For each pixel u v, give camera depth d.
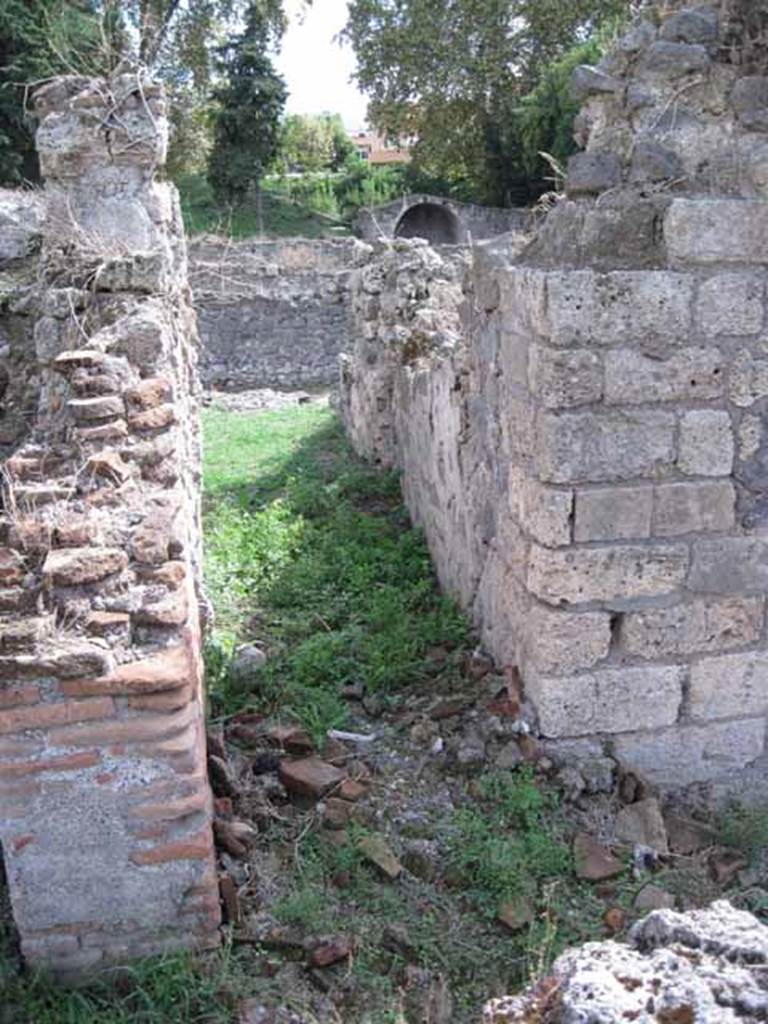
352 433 11.48
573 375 4.00
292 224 29.77
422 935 3.56
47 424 4.61
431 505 6.98
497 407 4.89
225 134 29.16
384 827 4.03
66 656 2.95
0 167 18.34
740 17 3.97
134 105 5.80
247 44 28.61
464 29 30.09
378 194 32.06
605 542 4.17
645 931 2.07
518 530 4.56
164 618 3.15
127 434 4.01
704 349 4.06
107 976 3.23
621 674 4.30
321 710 4.81
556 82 26.17
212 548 7.32
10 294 6.15
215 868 3.46
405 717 4.81
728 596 4.30
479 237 28.75
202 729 3.61
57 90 5.89
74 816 3.10
